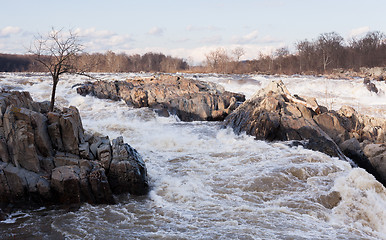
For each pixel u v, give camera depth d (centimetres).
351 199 1284
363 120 2536
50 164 1282
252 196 1339
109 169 1341
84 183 1229
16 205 1176
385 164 1833
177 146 2072
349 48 10519
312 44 10506
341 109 2594
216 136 2316
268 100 2294
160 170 1623
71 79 4250
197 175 1557
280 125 2141
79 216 1145
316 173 1507
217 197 1333
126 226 1085
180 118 3006
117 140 1459
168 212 1195
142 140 2175
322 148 1850
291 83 5244
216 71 9506
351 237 1041
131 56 11019
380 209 1236
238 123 2408
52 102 1666
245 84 5253
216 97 3238
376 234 1115
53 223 1087
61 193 1212
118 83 3466
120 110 2866
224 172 1582
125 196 1329
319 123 2267
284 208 1236
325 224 1142
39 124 1283
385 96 4728
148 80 3728
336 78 6400
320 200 1295
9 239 984
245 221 1128
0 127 1224
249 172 1546
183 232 1045
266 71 9338
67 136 1352
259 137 2144
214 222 1118
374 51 9338
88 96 3288
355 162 1956
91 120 2614
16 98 1390
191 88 3528
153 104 3028
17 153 1215
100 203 1255
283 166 1570
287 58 10000
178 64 11219
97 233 1034
